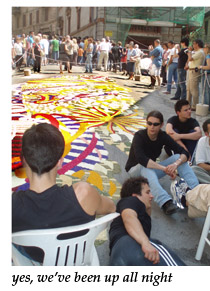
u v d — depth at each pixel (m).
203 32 14.75
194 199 2.52
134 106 7.36
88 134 5.07
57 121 5.67
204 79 6.73
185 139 3.88
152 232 2.73
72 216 1.47
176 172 3.28
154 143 3.20
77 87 9.59
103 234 2.64
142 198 2.21
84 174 3.67
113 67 14.71
